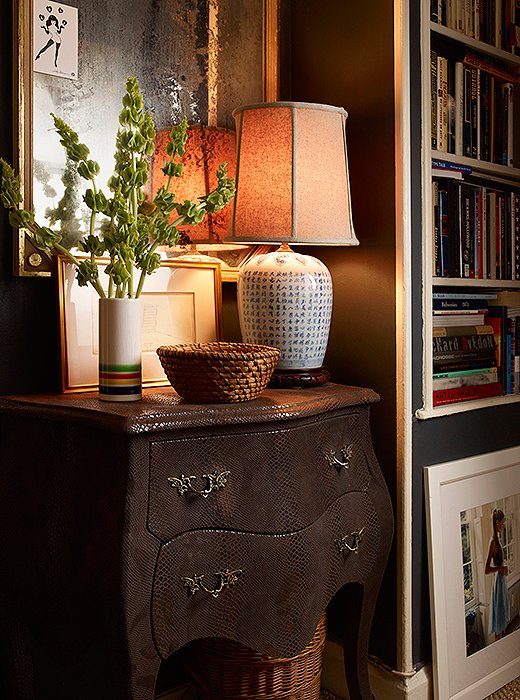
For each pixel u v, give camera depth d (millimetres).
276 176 1916
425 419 2176
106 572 1487
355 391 1976
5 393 1838
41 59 1832
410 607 2145
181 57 2107
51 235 1714
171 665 2158
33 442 1709
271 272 1975
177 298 2049
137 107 1744
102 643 1518
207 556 1601
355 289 2227
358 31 2184
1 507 1748
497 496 2400
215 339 2117
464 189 2350
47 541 1632
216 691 1960
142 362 1962
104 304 1683
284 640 1735
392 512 2041
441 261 2271
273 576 1700
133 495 1488
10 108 1811
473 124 2369
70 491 1606
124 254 1668
